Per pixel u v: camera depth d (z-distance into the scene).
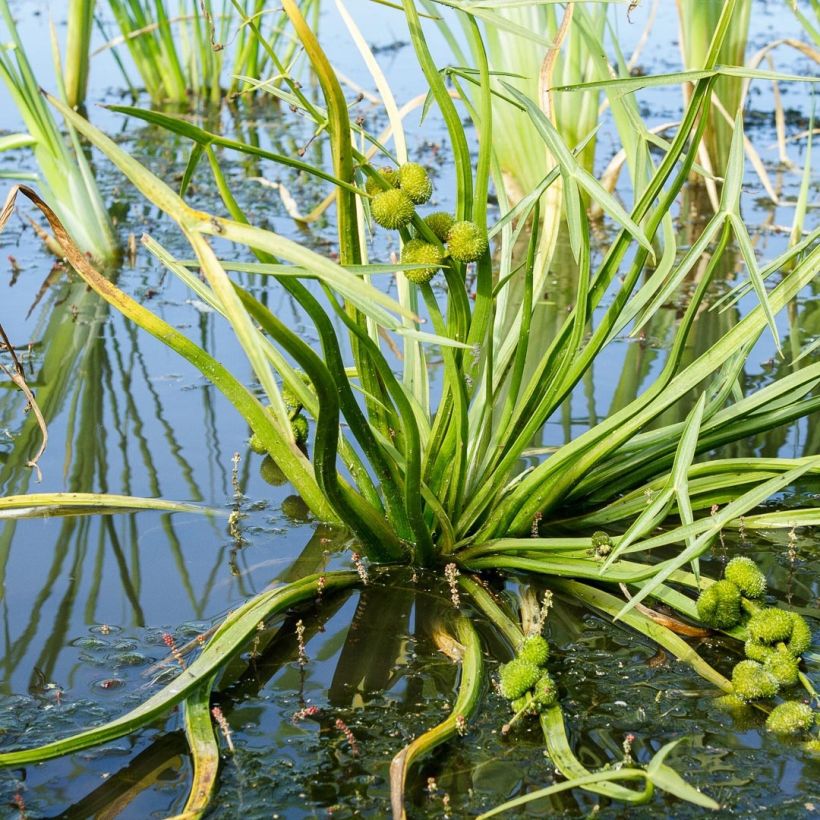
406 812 0.67
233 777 0.69
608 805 0.67
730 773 0.69
